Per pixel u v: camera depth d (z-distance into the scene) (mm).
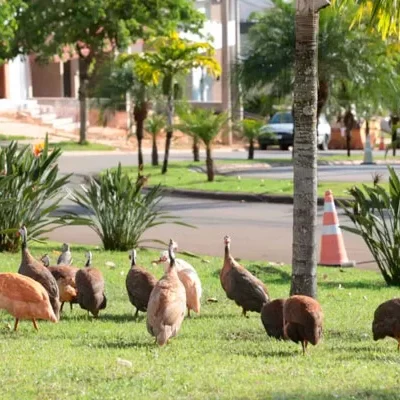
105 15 48500
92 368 9133
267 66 34594
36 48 50531
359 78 32500
